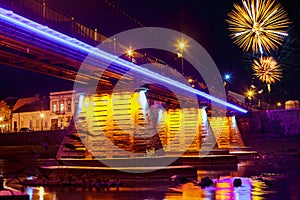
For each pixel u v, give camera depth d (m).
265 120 83.38
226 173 35.47
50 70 27.59
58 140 65.69
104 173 27.39
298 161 51.47
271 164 47.50
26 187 24.05
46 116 98.12
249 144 81.31
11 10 18.30
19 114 101.44
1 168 38.12
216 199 18.36
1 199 15.70
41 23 20.27
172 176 26.59
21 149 59.97
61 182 25.09
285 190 21.86
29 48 22.06
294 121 81.62
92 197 19.19
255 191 21.52
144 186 23.89
